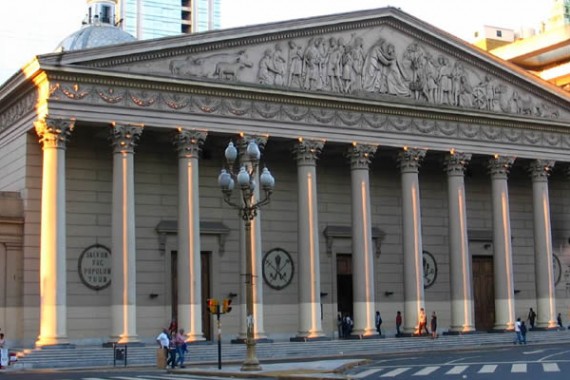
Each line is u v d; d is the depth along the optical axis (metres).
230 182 45.66
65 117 60.56
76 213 65.25
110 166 67.12
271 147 71.81
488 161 80.12
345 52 72.50
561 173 89.50
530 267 86.56
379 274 77.81
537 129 82.44
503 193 79.44
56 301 59.16
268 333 71.38
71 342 63.53
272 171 73.81
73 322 63.91
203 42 65.62
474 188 84.88
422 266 74.19
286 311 72.50
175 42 64.56
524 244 86.62
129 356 58.44
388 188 79.75
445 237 81.94
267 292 71.94
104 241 65.94
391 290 78.06
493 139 79.31
